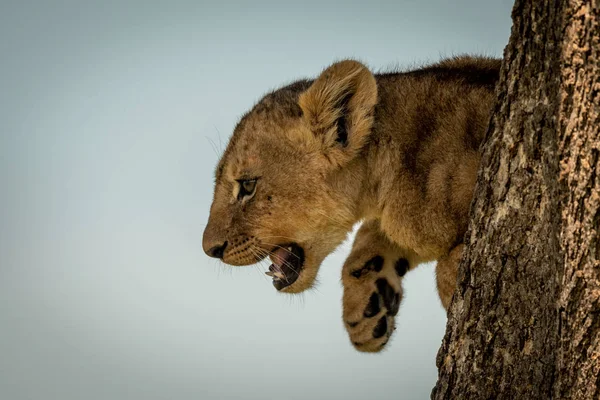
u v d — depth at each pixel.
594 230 6.13
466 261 7.29
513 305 7.02
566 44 5.97
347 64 10.20
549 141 6.40
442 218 9.59
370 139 10.38
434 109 10.04
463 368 7.41
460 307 7.39
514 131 6.62
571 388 6.64
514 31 6.48
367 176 10.51
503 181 6.80
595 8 5.80
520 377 7.10
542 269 6.81
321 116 10.35
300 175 10.60
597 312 6.32
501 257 6.98
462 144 9.59
